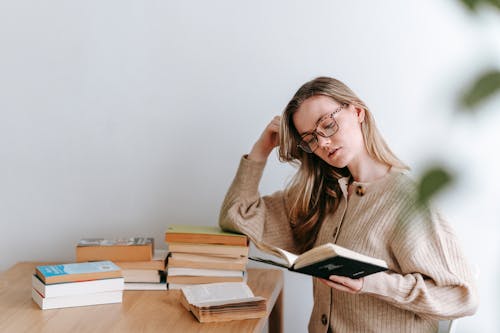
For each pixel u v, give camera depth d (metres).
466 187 0.19
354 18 1.95
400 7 1.92
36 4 2.08
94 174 2.12
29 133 2.12
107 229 2.13
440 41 1.90
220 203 2.08
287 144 1.70
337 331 1.62
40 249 2.16
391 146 1.95
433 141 0.20
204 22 2.02
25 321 1.43
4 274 1.92
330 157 1.61
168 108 2.07
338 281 1.39
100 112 2.10
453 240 1.47
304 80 1.98
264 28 1.99
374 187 1.60
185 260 1.71
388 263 1.54
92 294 1.56
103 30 2.07
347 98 1.61
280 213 1.85
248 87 2.02
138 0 2.05
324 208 1.76
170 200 2.10
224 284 1.64
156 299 1.63
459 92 0.19
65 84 2.10
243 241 1.71
